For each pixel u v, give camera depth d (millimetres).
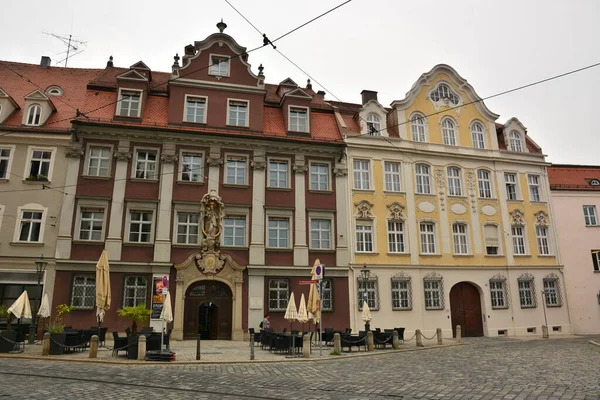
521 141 34875
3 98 26109
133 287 24984
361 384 11172
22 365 14297
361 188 29922
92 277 24453
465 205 31766
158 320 24297
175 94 27953
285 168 28844
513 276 31578
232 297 25844
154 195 26219
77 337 17922
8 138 25500
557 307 32094
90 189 25453
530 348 20828
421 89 33062
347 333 22844
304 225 27875
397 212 29922
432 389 10281
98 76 30953
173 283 25219
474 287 31109
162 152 26750
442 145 32188
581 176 36625
